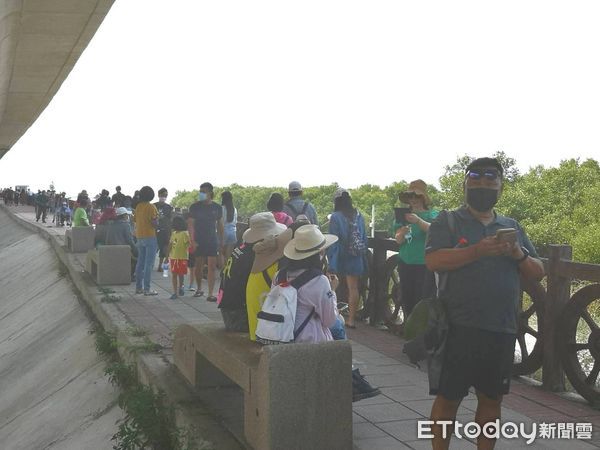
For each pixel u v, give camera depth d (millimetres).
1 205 62125
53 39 21453
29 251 30031
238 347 5391
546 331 6016
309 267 4895
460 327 3756
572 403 5676
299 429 4480
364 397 5223
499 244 3535
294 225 5520
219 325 6402
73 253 20062
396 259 8648
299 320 4797
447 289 3809
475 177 3791
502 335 3752
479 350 3736
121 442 6418
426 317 3928
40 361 12383
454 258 3674
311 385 4508
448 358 3812
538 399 5785
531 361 6223
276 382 4441
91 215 30578
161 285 13711
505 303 3727
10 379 12602
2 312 20531
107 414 7801
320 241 4883
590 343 5645
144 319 9914
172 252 11844
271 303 4820
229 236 12977
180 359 6777
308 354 4500
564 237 19797
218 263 14844
